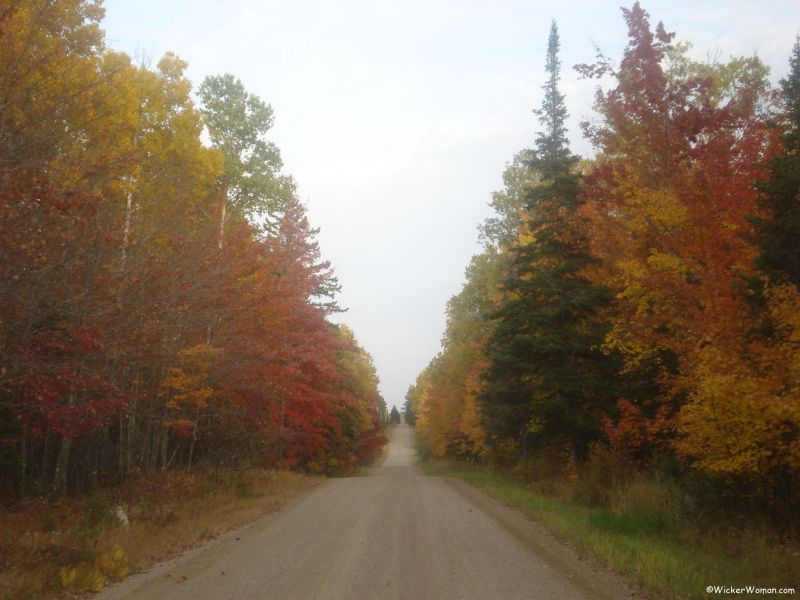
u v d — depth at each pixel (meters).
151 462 22.77
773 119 19.78
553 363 24.27
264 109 37.44
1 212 11.10
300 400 30.56
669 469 18.11
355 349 33.22
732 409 11.59
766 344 12.51
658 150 20.64
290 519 17.11
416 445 110.88
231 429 25.27
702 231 17.38
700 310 16.03
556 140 29.00
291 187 37.47
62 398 14.80
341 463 49.88
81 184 14.05
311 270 29.61
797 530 11.91
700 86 20.95
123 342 15.38
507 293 31.73
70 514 14.84
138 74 22.62
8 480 17.88
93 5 15.25
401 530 14.68
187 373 20.73
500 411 26.98
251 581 9.77
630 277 18.81
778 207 13.23
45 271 12.14
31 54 12.81
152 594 9.15
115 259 16.27
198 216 24.34
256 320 22.39
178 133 23.33
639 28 21.11
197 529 14.90
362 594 8.89
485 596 8.70
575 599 8.49
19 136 11.84
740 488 13.15
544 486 23.72
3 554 10.19
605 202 22.64
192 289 18.45
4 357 12.67
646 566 9.74
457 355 47.16
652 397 19.89
